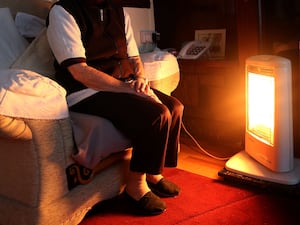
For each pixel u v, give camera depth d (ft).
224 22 7.35
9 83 3.34
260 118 5.31
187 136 7.75
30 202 3.71
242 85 6.48
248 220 4.30
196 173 5.81
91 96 4.42
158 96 4.99
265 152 5.20
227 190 5.13
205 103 7.39
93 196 4.29
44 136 3.56
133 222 4.38
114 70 4.85
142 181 4.57
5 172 3.88
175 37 8.23
